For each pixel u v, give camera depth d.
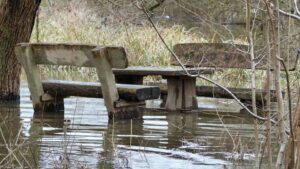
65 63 8.83
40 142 6.99
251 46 4.46
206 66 10.64
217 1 11.10
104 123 8.46
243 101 10.11
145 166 5.99
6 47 10.52
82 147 6.80
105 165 6.00
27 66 9.19
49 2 24.02
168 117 9.30
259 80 11.96
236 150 6.50
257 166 4.85
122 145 6.99
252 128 8.29
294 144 3.98
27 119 8.69
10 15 10.39
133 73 10.45
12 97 10.68
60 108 9.61
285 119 4.66
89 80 15.51
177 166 6.01
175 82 10.16
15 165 5.91
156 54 18.20
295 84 7.61
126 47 18.38
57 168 5.81
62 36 20.14
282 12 4.13
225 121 8.98
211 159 6.34
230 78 15.02
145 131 7.95
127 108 8.84
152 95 8.86
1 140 7.07
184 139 7.45
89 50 8.52
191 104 10.20
